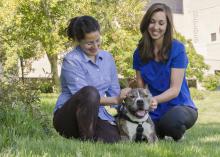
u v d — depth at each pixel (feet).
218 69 145.69
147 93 20.62
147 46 22.07
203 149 18.16
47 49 84.48
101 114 20.86
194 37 151.64
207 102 83.51
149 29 21.79
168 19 21.56
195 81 127.34
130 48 87.92
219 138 25.58
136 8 89.10
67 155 15.75
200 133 29.17
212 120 54.34
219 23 146.00
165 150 17.34
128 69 87.66
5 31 79.46
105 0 85.05
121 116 20.99
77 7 82.38
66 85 20.58
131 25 90.84
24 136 20.94
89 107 18.74
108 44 87.04
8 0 78.64
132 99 20.36
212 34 148.05
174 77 21.67
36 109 23.79
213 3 147.43
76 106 19.07
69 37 20.84
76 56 20.35
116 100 20.31
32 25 84.12
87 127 18.99
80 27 19.79
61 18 82.43
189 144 20.26
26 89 24.03
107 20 84.99
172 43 21.90
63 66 20.52
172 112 21.75
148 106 20.52
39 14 83.82
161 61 21.95
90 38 19.85
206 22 149.79
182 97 22.48
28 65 91.09
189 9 152.66
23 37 83.71
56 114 20.34
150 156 16.49
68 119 19.70
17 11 82.17
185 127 21.97
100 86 20.61
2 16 77.25
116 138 20.02
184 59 21.86
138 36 89.76
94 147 17.28
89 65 20.42
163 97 21.18
